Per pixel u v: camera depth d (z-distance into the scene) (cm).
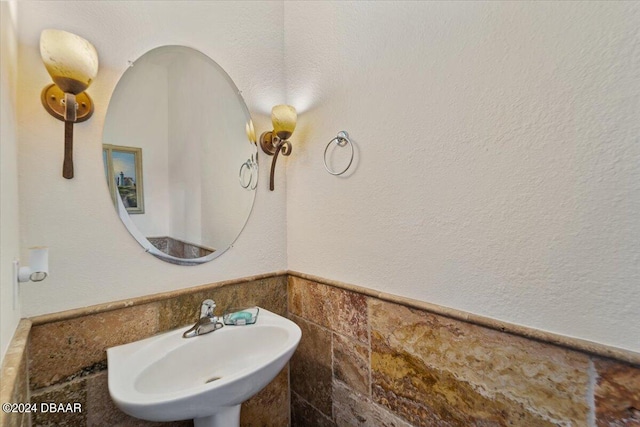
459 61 80
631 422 56
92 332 91
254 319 115
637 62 55
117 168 98
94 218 93
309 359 130
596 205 60
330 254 121
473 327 78
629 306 57
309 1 129
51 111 85
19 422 63
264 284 135
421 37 89
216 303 120
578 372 62
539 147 67
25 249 81
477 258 78
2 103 64
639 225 55
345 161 114
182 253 113
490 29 74
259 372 83
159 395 70
